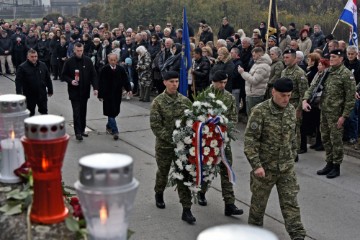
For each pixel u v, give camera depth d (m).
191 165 5.27
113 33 15.20
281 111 4.60
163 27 19.58
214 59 10.34
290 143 4.66
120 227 1.76
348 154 8.16
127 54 13.49
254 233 1.12
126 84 9.15
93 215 1.73
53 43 16.73
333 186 6.73
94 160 1.74
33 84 8.70
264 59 8.62
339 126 6.91
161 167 5.75
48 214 2.08
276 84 4.53
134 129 9.95
